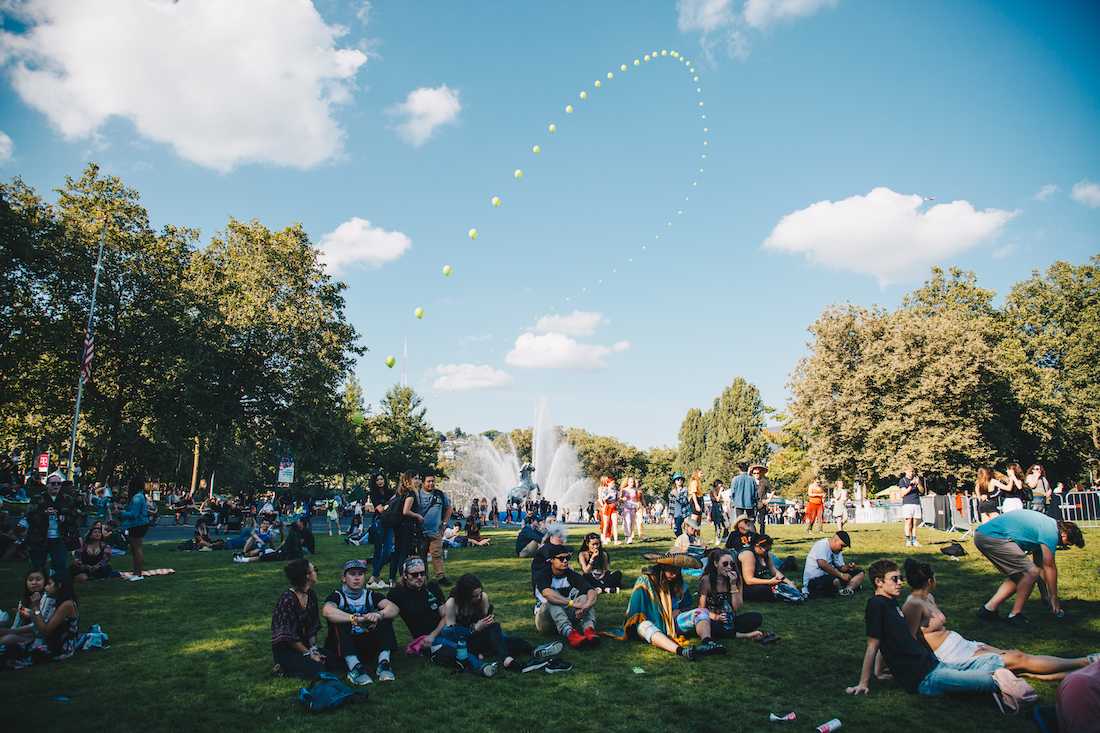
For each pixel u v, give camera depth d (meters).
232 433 48.44
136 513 12.74
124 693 5.89
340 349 50.03
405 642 7.76
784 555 14.67
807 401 46.56
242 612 9.30
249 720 5.25
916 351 40.75
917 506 16.14
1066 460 49.72
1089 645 6.83
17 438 46.12
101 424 44.75
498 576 12.46
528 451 104.06
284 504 47.44
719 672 6.48
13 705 5.56
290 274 48.03
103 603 9.95
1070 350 49.47
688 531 13.64
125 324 40.28
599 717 5.32
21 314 37.88
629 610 7.84
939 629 6.02
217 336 42.66
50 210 39.97
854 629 8.09
